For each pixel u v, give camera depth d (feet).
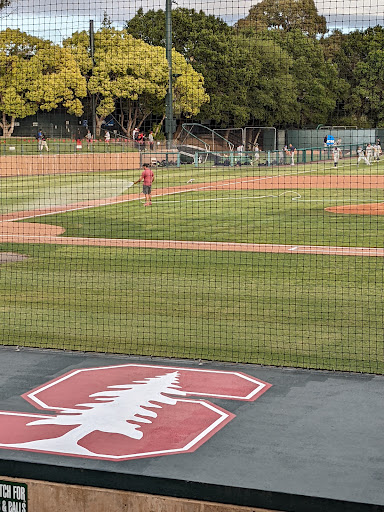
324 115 236.43
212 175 129.70
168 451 18.08
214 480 16.46
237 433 19.20
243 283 41.29
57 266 47.91
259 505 16.08
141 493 16.84
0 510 17.99
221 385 23.17
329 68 232.94
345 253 51.11
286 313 34.32
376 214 74.13
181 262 48.57
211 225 68.39
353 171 138.92
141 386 23.09
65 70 153.38
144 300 37.63
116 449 18.24
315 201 88.12
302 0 236.43
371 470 16.96
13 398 22.04
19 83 152.15
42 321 33.68
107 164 136.15
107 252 53.31
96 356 26.76
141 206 85.61
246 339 30.07
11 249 55.42
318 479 16.49
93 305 36.76
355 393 22.29
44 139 143.74
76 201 91.91
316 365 26.35
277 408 21.06
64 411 20.92
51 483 17.44
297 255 50.55
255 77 213.87
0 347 27.99
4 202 92.27
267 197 93.45
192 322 32.99
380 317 33.32
